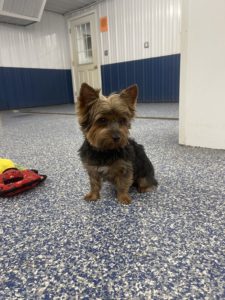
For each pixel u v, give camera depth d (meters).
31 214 1.62
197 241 1.27
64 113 7.21
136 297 0.94
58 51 9.89
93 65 9.51
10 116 7.13
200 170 2.29
